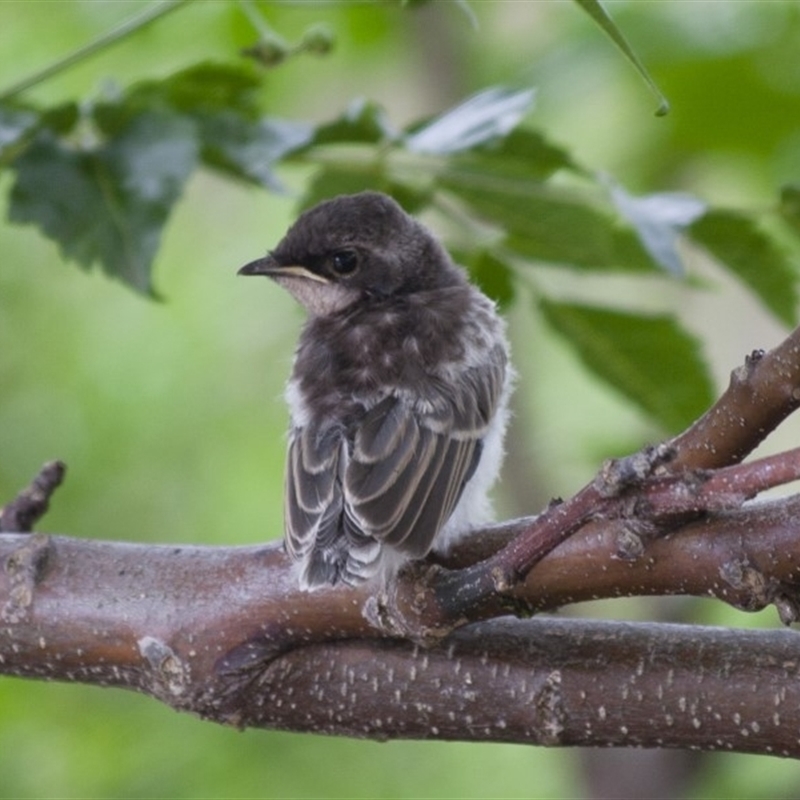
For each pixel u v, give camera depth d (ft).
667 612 52.70
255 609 28.76
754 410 24.27
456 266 37.04
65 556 30.48
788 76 52.37
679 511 24.67
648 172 55.57
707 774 50.60
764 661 27.20
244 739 55.42
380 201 36.04
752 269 33.99
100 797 53.98
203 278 66.49
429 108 59.00
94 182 31.96
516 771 56.85
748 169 54.39
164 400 64.13
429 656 28.27
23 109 33.81
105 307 65.36
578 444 54.29
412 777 56.39
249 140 34.06
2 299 64.80
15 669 30.30
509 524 29.94
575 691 27.58
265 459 63.77
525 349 60.03
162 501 62.80
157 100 34.73
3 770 54.08
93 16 59.00
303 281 36.14
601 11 21.47
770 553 25.32
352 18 58.54
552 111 55.88
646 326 34.58
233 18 57.21
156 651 29.04
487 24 58.65
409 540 28.55
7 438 62.75
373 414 31.14
